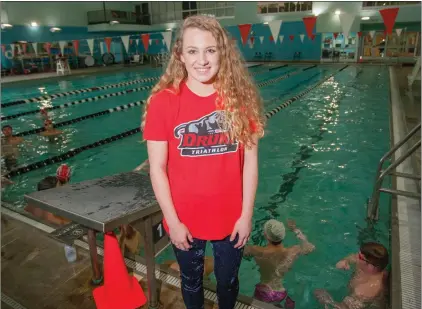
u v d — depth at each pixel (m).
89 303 1.90
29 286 2.04
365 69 15.59
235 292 1.51
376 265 2.22
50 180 3.33
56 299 1.94
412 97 8.27
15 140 5.70
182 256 1.39
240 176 1.30
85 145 5.73
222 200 1.27
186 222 1.31
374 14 17.28
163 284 2.02
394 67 15.95
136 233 2.57
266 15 20.08
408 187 3.45
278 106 8.26
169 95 1.17
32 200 1.63
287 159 4.81
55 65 17.36
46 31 18.36
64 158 5.15
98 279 2.05
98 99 10.29
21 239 2.53
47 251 2.38
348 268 2.57
